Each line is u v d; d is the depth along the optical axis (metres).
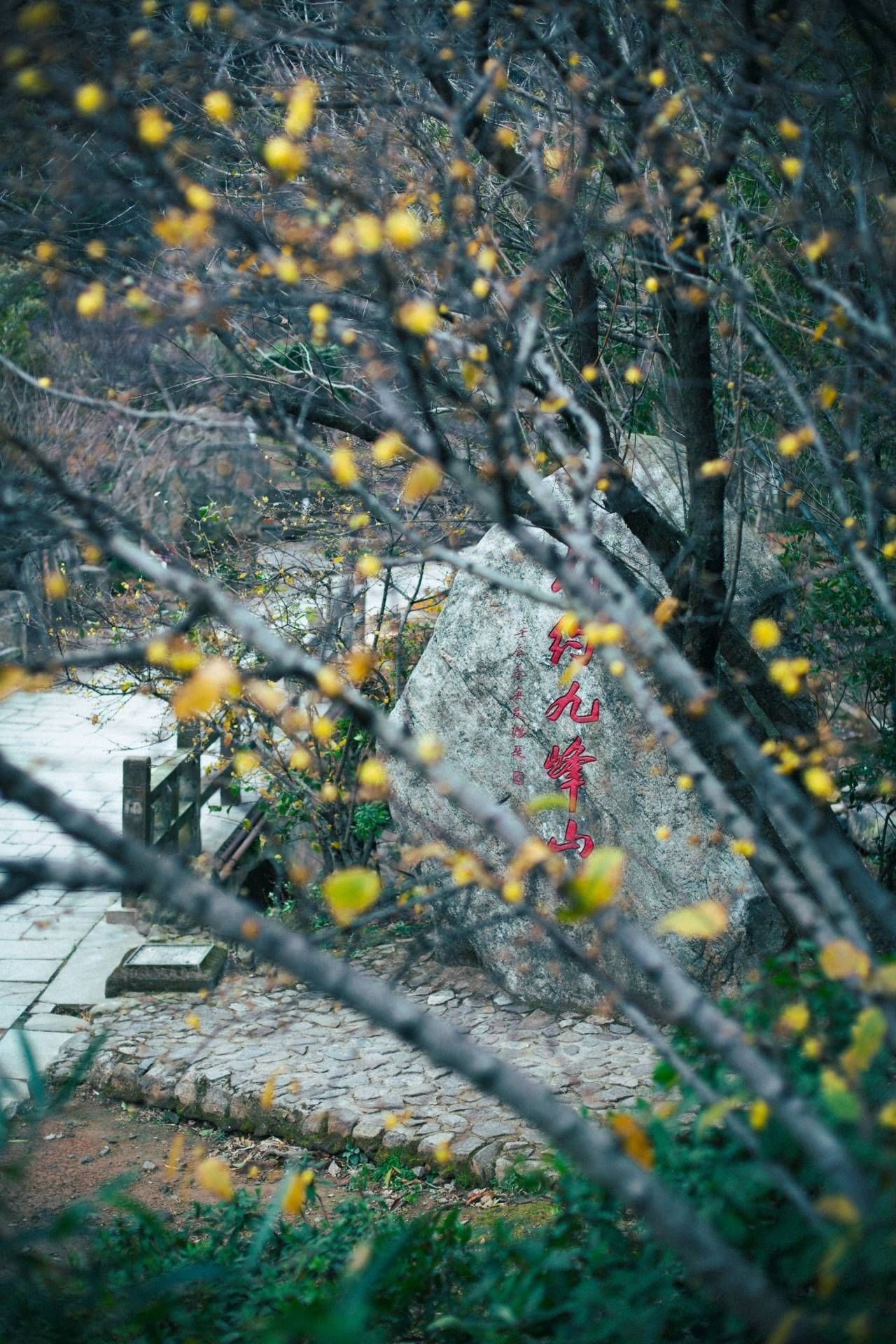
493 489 2.18
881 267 2.90
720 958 5.89
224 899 1.36
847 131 3.09
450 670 6.75
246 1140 5.48
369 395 4.23
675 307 3.40
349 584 7.16
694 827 5.99
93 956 7.33
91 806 9.55
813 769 2.00
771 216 3.53
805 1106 1.50
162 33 3.12
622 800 6.18
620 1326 2.01
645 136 3.09
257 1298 2.70
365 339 3.04
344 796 4.33
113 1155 5.27
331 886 1.36
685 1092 1.95
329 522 7.13
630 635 1.78
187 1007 6.61
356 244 2.00
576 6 3.14
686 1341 2.17
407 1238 2.21
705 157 3.55
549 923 1.85
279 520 7.36
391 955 7.07
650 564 5.65
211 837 9.09
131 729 11.74
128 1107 5.80
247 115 3.76
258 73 3.99
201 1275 2.23
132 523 1.96
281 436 2.13
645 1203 1.34
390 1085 5.62
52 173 2.57
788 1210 1.89
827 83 3.18
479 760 6.65
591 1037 6.03
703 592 3.71
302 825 8.22
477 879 1.80
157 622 7.65
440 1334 2.38
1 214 3.25
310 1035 6.21
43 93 1.88
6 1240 2.06
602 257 4.48
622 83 3.13
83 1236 3.55
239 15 2.94
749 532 6.46
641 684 1.86
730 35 3.08
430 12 3.33
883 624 5.50
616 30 3.64
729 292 3.15
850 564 4.85
